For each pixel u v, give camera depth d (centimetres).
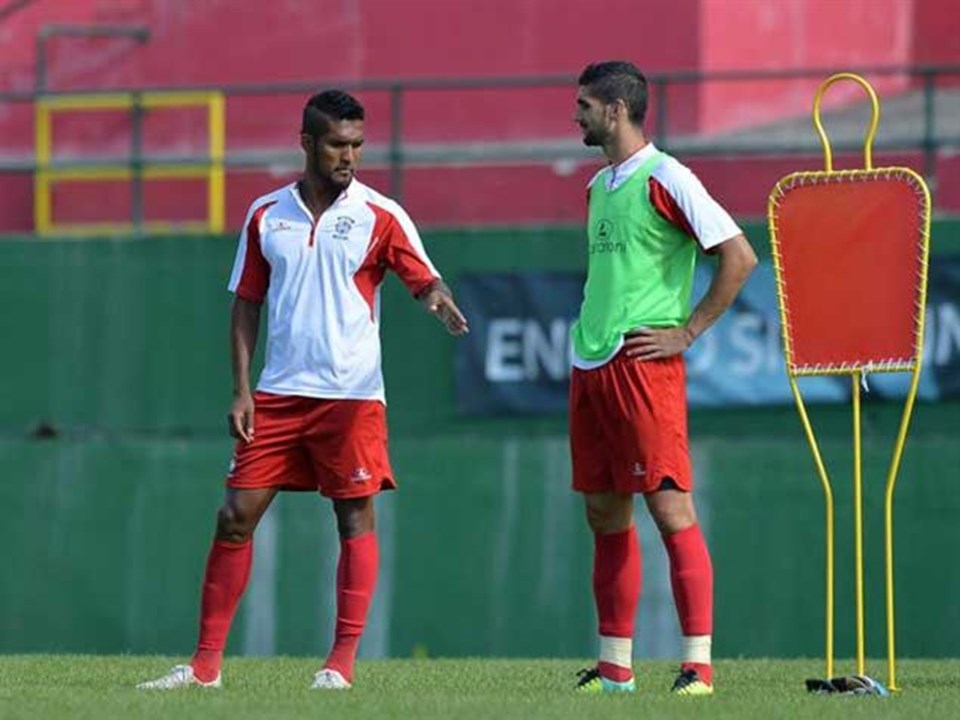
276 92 6888
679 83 7325
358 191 3158
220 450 6500
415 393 6469
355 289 3145
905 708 2789
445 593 6297
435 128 7531
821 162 6581
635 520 6103
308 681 3338
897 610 6050
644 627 6084
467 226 6544
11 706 2731
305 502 6353
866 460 6094
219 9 7906
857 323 3075
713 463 6169
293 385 3145
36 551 6569
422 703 2781
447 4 7662
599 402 3102
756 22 7525
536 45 7556
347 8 7762
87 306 6725
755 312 6212
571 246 6391
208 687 3122
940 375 6119
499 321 6412
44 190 7500
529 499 6275
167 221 7569
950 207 6644
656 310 3081
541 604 6250
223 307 6656
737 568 6141
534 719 2597
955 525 6034
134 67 7969
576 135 7431
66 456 6575
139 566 6512
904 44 7975
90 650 6525
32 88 8069
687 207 3059
